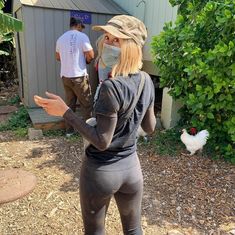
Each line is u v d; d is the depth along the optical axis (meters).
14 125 5.34
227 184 3.47
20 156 4.12
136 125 1.63
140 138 4.54
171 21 4.55
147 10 5.54
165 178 3.61
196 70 3.72
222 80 3.61
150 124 1.84
